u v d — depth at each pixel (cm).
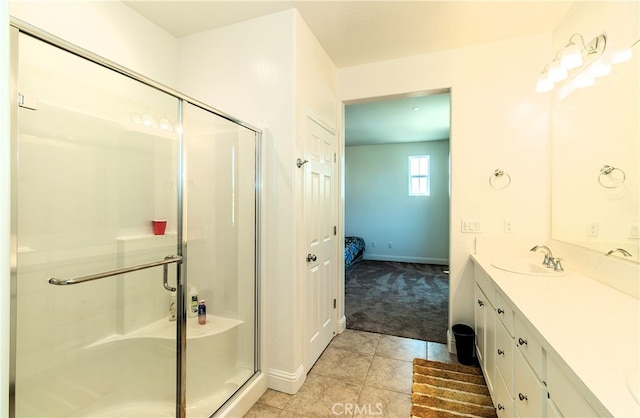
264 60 203
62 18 162
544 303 126
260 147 198
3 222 70
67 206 156
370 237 669
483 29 217
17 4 146
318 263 238
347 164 682
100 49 179
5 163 70
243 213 203
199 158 208
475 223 240
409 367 224
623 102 140
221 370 193
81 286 162
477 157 239
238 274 204
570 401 81
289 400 187
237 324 204
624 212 139
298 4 190
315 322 231
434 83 250
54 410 148
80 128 162
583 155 176
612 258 148
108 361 171
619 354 84
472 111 240
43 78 146
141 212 194
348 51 248
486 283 190
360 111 412
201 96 223
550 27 215
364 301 384
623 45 140
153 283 199
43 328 146
